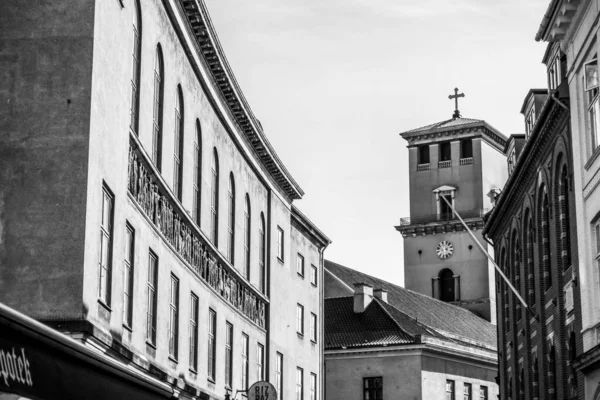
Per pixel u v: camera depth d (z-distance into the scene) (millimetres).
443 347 86062
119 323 29453
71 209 25750
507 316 57344
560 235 41750
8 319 10344
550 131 42281
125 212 30359
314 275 69938
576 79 37594
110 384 12609
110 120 28422
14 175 25969
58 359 11383
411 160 116938
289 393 60781
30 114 26281
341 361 86500
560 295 41688
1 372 10156
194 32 40125
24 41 26672
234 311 48062
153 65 34844
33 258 25547
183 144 39438
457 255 111938
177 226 38031
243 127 49562
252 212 53000
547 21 38906
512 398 54938
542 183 44938
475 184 113188
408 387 83938
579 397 37750
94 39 26734
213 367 43875
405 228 114188
